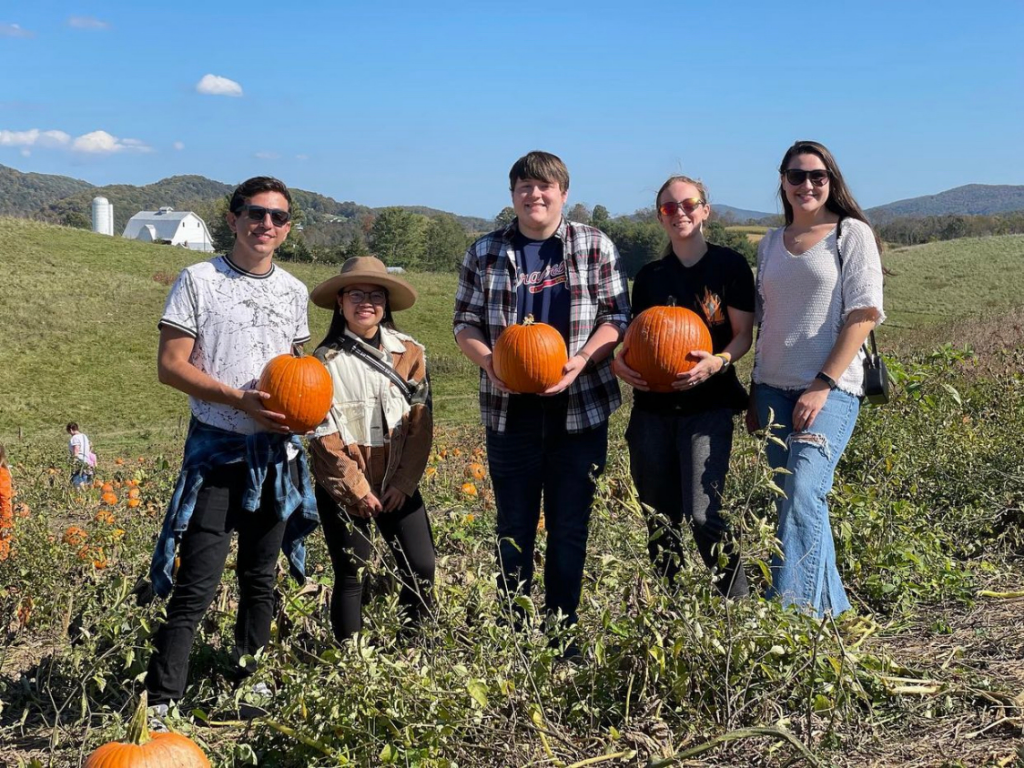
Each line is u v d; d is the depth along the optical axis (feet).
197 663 15.47
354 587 14.79
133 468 48.49
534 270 15.53
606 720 12.14
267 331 14.16
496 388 15.46
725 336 15.65
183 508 13.42
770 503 18.53
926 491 22.08
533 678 11.80
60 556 20.86
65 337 125.18
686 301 15.58
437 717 11.18
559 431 15.35
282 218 14.03
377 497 14.69
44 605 18.67
